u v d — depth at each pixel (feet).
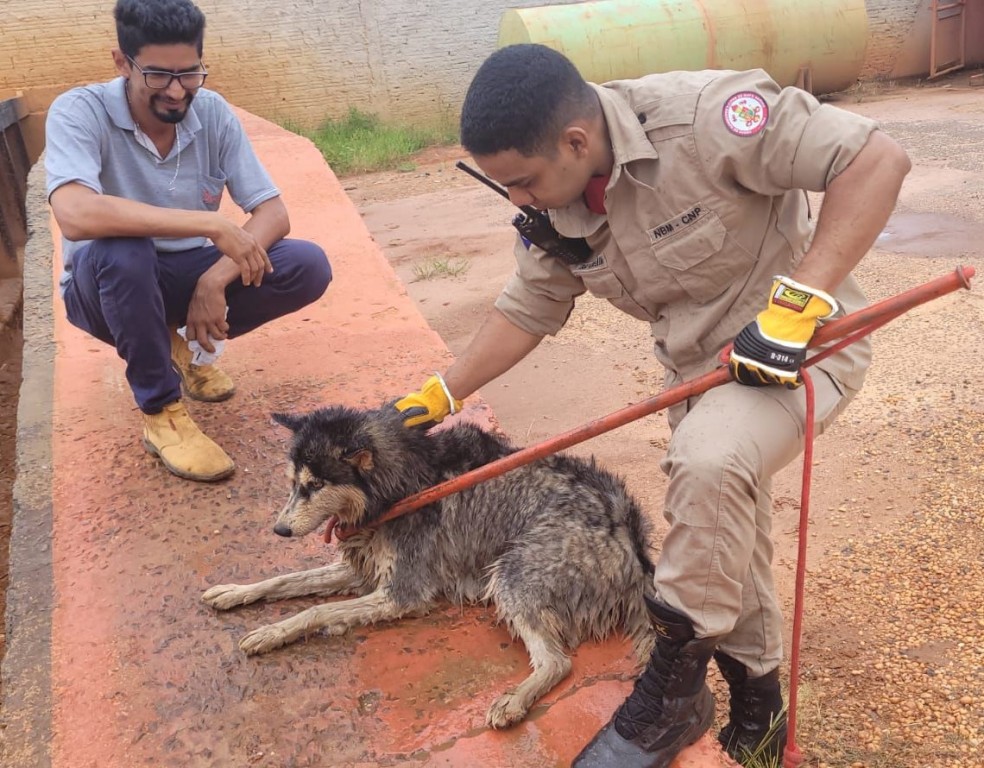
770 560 9.29
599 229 8.20
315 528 9.71
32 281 19.34
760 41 55.98
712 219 7.72
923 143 42.88
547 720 8.41
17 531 11.18
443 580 9.99
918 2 63.57
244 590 9.87
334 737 8.27
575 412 19.80
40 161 30.58
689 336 8.37
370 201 43.50
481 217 38.17
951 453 16.75
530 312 9.68
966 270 6.95
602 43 53.57
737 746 9.97
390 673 9.03
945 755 10.65
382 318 17.19
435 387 10.07
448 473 10.15
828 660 12.30
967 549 14.19
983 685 11.60
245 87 55.77
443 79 59.57
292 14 55.26
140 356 11.53
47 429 13.37
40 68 50.52
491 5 59.16
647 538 9.90
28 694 8.83
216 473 11.89
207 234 11.34
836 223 7.13
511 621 9.23
